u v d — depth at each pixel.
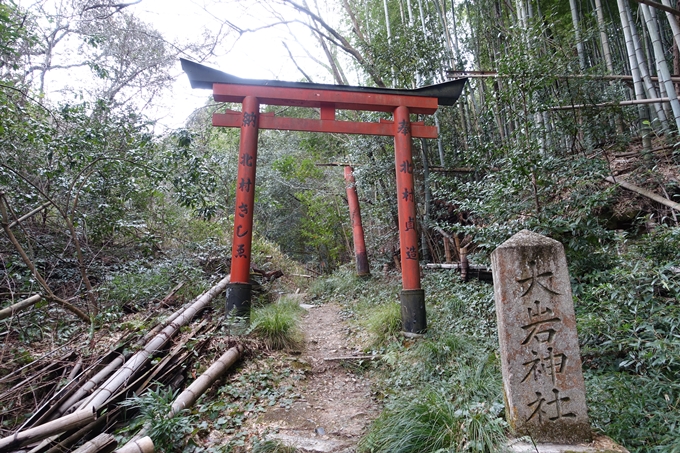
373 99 5.76
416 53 8.11
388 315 5.50
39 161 6.10
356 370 4.54
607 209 5.59
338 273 10.98
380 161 9.03
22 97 6.48
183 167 6.62
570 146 6.82
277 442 2.91
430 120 9.10
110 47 9.99
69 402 3.12
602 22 6.50
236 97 5.59
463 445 2.40
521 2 7.36
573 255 4.40
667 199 5.00
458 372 3.68
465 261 6.29
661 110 5.86
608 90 6.36
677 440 2.09
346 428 3.25
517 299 2.43
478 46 8.60
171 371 3.74
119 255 7.48
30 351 4.11
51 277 6.02
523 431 2.30
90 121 6.18
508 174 4.78
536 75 5.14
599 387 2.91
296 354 4.91
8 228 4.25
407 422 2.69
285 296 7.89
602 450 2.19
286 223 16.80
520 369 2.37
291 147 16.17
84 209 6.58
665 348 2.64
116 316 4.72
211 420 3.26
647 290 3.15
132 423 2.99
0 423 3.03
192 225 9.10
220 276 7.60
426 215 8.35
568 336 2.38
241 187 5.42
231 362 4.04
